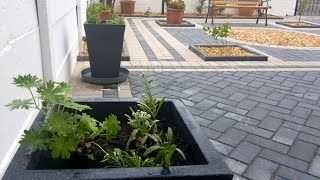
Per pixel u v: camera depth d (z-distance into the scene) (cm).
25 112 194
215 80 452
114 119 165
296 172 231
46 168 147
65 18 399
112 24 389
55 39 318
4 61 162
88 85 407
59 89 141
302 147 268
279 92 411
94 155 155
